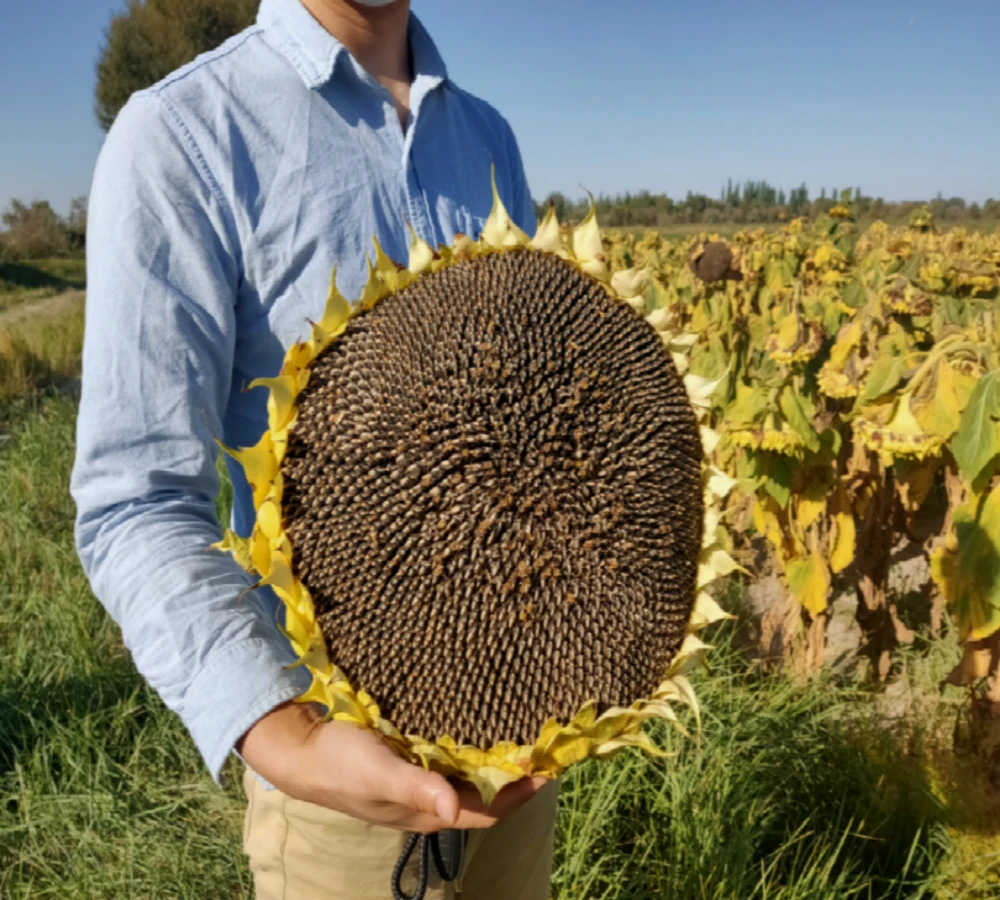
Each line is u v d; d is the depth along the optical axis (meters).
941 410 3.27
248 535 2.01
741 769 3.71
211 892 3.62
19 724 4.58
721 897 3.09
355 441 1.48
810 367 4.91
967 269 8.91
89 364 1.65
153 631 1.55
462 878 2.24
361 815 1.45
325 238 1.83
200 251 1.70
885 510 4.94
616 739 1.46
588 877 3.15
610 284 1.70
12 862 3.78
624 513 1.53
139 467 1.64
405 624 1.45
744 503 6.09
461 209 2.11
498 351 1.55
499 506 1.48
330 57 1.83
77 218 56.41
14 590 6.10
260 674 1.56
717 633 5.01
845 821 3.67
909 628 5.39
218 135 1.74
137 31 46.06
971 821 3.42
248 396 1.91
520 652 1.47
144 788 4.14
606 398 1.58
